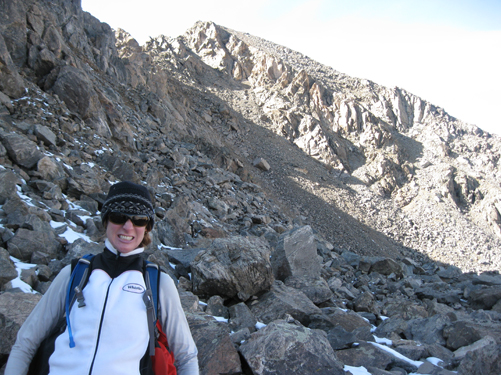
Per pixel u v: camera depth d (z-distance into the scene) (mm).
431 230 44719
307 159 48969
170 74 55531
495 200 50594
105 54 28016
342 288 9586
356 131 57844
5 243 5801
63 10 25312
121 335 1637
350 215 40594
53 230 6523
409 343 5457
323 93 62312
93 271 1788
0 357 3139
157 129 25078
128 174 12273
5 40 14422
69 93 14719
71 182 9000
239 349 4012
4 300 3436
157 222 9180
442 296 9820
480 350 4359
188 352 1887
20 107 12070
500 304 8570
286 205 34625
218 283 5957
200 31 71062
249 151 42531
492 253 43031
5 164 8211
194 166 20172
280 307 5965
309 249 8914
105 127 15773
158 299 1825
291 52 88688
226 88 60562
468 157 61469
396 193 49906
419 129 66250
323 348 3979
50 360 1615
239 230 14594
